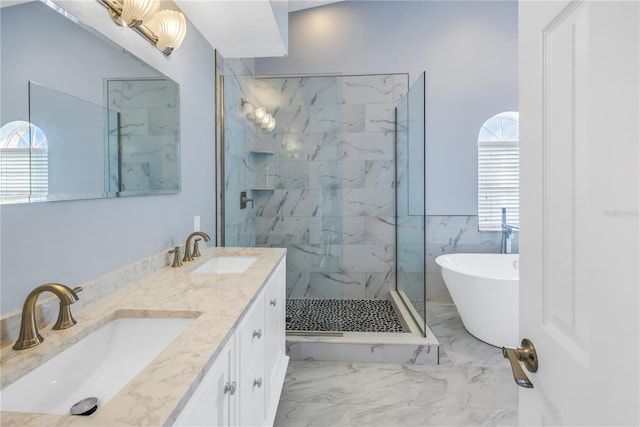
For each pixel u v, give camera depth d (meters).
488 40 3.49
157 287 1.34
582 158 0.52
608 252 0.46
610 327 0.46
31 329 0.84
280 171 3.09
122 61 1.36
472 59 3.51
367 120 3.48
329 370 2.35
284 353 2.14
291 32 3.70
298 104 3.05
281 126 3.07
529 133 0.70
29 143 0.92
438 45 3.54
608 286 0.46
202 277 1.49
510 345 2.64
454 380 2.23
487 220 3.63
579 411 0.53
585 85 0.51
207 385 0.79
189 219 2.09
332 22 3.65
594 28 0.49
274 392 1.69
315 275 3.12
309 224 3.11
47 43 0.98
